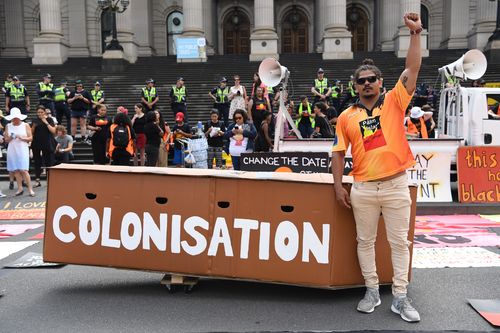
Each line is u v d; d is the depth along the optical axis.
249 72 24.20
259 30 26.92
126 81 23.56
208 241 4.39
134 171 4.53
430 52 27.73
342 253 4.26
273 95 16.17
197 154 11.91
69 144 13.70
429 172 9.09
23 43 34.94
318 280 4.25
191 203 4.42
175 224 4.45
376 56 27.16
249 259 4.35
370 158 3.83
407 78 3.72
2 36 34.84
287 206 4.30
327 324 3.84
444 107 10.87
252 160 8.04
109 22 34.25
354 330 3.71
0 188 12.82
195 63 26.11
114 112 20.52
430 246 6.21
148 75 24.25
